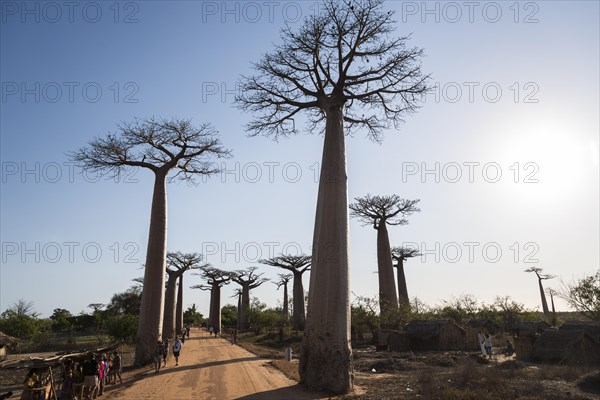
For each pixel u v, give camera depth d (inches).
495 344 1270.9
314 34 662.5
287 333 1926.7
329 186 583.8
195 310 4111.7
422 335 1172.5
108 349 555.8
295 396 482.6
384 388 529.3
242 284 2664.9
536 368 669.9
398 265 1974.7
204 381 599.5
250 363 840.9
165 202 896.9
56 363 421.7
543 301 2429.9
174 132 900.6
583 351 778.8
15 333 1334.9
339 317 531.2
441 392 459.2
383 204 1552.7
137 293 2358.5
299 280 2199.8
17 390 583.8
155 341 818.2
